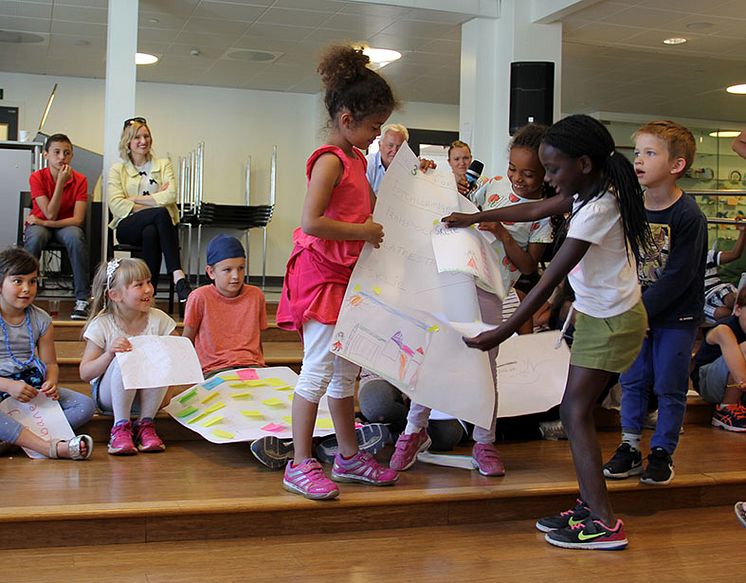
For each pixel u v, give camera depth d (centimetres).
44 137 710
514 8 653
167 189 514
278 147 1018
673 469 291
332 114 246
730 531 258
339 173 242
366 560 221
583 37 711
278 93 1014
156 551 223
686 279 272
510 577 213
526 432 340
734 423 369
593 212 227
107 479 258
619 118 1123
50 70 918
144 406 299
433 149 305
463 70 686
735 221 470
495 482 269
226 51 813
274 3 650
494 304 273
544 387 298
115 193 510
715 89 970
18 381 285
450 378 256
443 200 264
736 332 379
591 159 229
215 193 1000
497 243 277
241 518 236
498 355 300
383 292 250
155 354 290
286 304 262
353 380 260
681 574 219
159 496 240
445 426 306
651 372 285
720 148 1164
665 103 1058
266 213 852
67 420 293
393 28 711
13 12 700
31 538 221
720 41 728
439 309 256
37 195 491
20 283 291
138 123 522
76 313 467
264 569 212
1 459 282
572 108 1098
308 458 249
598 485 239
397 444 284
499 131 664
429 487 261
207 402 304
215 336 332
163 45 795
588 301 239
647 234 239
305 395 249
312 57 827
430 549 232
